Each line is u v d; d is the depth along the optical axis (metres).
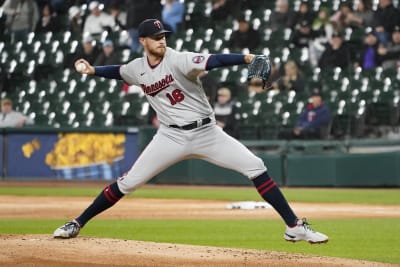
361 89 62.94
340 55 64.81
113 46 72.50
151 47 23.03
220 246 26.53
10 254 22.17
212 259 22.03
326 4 70.12
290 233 23.12
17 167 65.44
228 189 59.25
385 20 65.81
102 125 68.44
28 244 23.92
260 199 49.47
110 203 24.80
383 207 43.78
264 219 36.69
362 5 67.94
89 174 64.75
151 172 24.06
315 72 65.38
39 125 70.31
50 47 74.62
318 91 61.78
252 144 61.59
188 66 22.50
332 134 61.94
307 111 61.31
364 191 55.59
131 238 28.67
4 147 65.50
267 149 61.41
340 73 64.38
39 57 74.62
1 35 77.00
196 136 23.39
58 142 65.12
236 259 22.08
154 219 36.69
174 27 73.25
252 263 21.38
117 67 24.53
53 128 65.12
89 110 69.62
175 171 64.19
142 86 23.88
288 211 23.14
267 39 69.38
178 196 52.16
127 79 24.48
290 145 60.50
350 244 27.50
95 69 24.58
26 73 74.56
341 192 54.91
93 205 24.88
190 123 23.31
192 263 21.25
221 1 72.69
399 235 30.30
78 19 76.31
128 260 21.55
